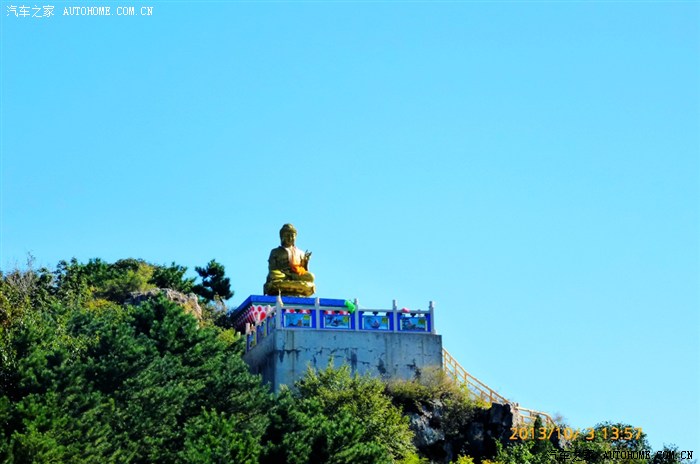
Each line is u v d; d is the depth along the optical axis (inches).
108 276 3998.5
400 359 3390.7
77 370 2778.1
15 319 3034.0
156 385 2829.7
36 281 3462.1
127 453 2659.9
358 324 3398.1
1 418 2588.6
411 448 3120.1
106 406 2706.7
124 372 2815.0
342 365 3245.6
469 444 3267.7
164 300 3144.7
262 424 2800.2
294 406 2807.6
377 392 3157.0
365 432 3002.0
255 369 3454.7
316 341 3351.4
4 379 2741.1
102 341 2883.9
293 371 3314.5
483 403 3376.0
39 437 2518.5
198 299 4062.5
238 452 2596.0
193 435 2687.0
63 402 2672.2
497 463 3125.0
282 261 3934.5
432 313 3457.2
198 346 3041.3
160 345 3019.2
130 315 3154.5
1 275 3393.2
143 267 4114.2
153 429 2748.5
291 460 2640.3
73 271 3841.0
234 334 3703.3
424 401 3316.9
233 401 2888.8
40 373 2738.7
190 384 2918.3
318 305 3398.1
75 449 2564.0
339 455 2672.2
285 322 3356.3
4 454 2509.8
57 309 3149.6
